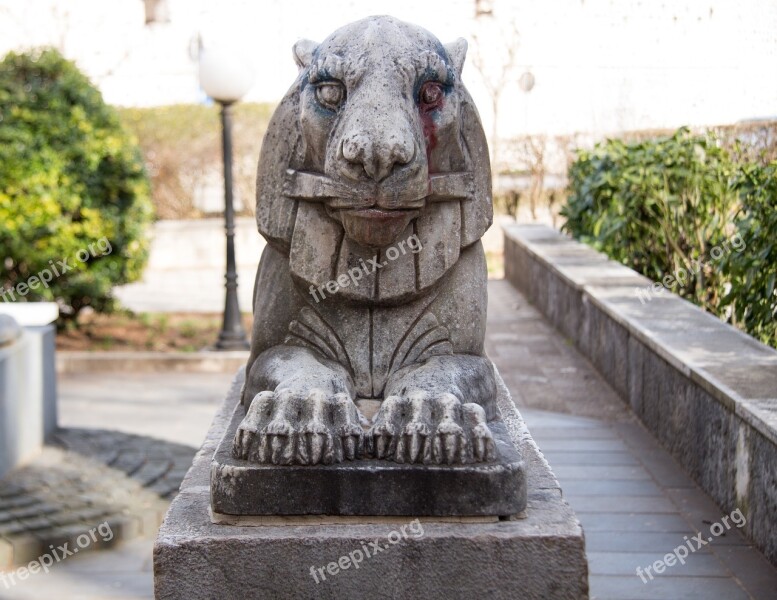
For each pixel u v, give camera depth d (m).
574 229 9.71
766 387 4.23
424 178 2.52
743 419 3.96
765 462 3.77
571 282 7.31
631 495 4.50
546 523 2.39
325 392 2.47
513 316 8.95
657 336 5.27
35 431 5.23
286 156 2.70
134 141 8.38
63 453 5.25
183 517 2.45
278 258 2.85
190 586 2.34
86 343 8.43
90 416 6.38
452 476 2.36
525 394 6.31
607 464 4.95
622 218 7.23
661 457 5.05
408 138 2.45
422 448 2.37
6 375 4.82
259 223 2.75
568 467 4.91
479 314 2.81
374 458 2.41
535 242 9.53
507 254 11.08
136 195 8.31
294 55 2.81
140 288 11.62
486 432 2.39
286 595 2.35
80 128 7.93
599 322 6.76
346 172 2.48
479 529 2.36
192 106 13.70
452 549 2.33
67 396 6.95
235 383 3.75
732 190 5.82
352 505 2.37
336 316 2.80
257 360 2.83
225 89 7.67
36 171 7.74
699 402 4.59
